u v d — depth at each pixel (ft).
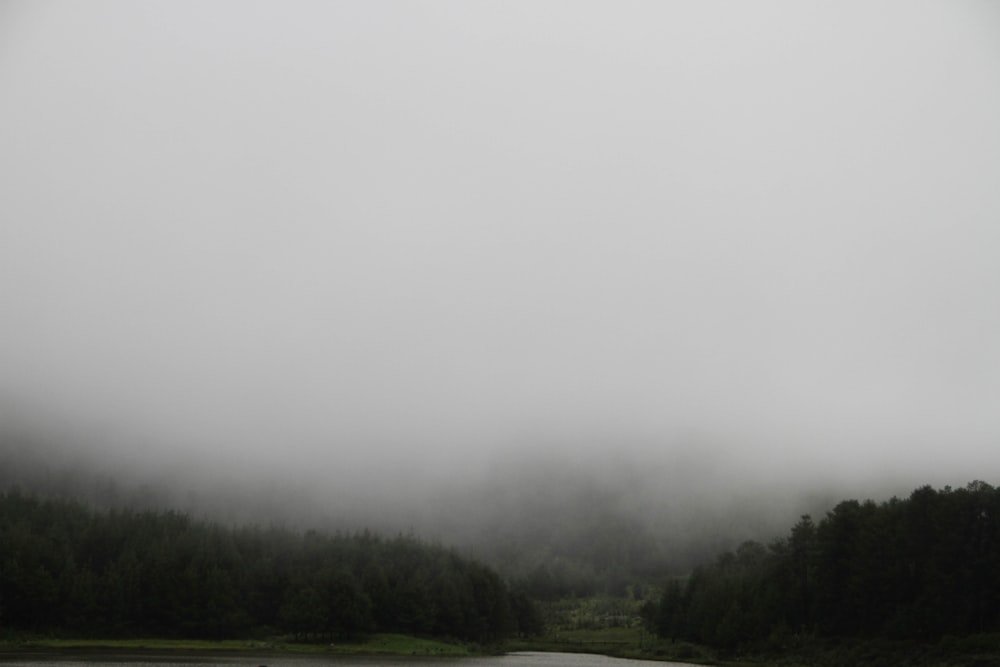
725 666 600.39
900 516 536.83
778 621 606.14
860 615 539.29
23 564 639.35
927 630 481.87
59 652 565.12
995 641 442.50
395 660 622.54
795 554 621.31
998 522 479.00
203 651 620.08
